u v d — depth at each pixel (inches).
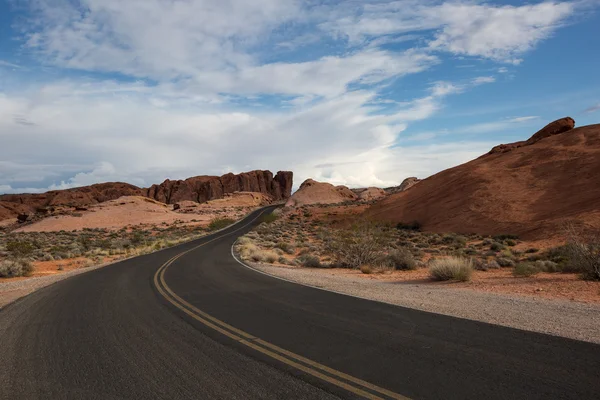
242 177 7539.4
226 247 1407.5
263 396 170.2
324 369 199.2
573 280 496.4
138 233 2743.6
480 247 1278.3
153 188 7308.1
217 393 175.2
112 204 4525.1
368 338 250.5
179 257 1031.6
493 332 257.4
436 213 2118.6
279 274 636.1
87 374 203.6
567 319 290.8
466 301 373.1
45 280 674.8
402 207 2501.2
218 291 464.8
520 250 1106.1
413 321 293.1
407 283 537.0
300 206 4338.1
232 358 220.7
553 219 1435.8
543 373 185.2
